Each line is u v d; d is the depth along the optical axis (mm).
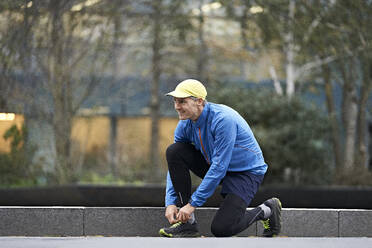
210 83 22203
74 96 18172
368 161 23672
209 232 6891
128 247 4641
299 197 14812
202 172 6332
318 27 18641
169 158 6203
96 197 14773
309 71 21703
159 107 22797
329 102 20922
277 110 17938
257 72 23375
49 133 16344
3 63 14195
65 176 15781
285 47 20641
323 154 18000
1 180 14078
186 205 5910
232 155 6004
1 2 13719
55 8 15242
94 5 17422
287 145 17547
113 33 19062
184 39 20703
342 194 14828
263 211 6211
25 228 6941
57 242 5043
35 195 13688
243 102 18219
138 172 19250
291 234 6965
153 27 20391
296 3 18672
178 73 22750
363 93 19531
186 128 6188
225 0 19281
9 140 14258
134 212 6965
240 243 4840
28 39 15078
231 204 5926
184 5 20625
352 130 19750
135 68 23062
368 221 6906
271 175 17578
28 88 15453
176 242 4941
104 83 21891
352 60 19016
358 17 17688
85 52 17766
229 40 22969
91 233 6969
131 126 24141
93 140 23609
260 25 19547
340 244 4887
